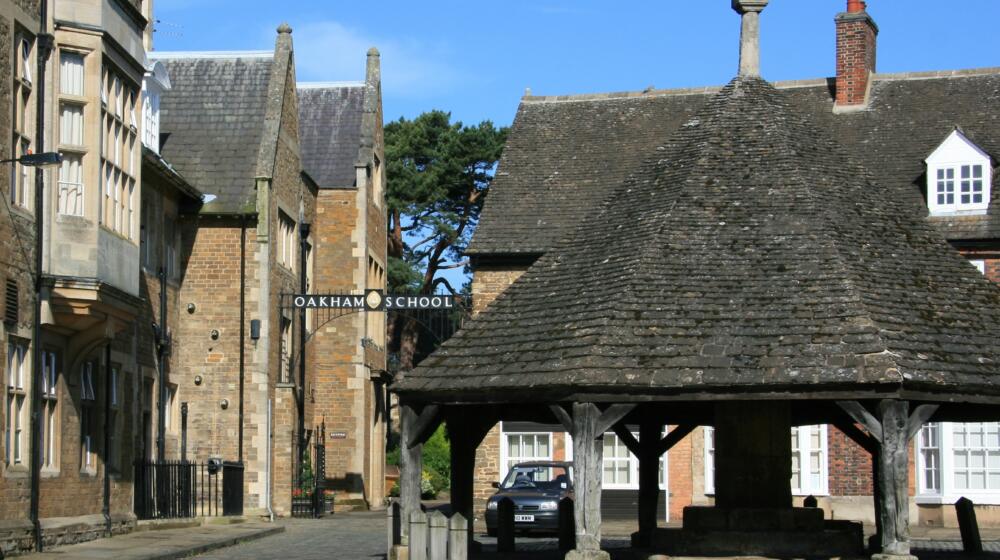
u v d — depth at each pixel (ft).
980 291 50.26
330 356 117.60
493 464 96.07
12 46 58.95
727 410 52.80
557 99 110.52
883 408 44.11
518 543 76.07
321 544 70.79
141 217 83.25
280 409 96.48
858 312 46.39
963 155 92.22
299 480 101.60
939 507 88.48
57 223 62.75
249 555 63.16
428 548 49.03
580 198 99.91
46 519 62.54
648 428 62.59
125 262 68.44
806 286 47.93
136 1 78.13
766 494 52.21
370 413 121.60
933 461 89.56
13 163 58.90
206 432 92.79
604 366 45.32
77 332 65.57
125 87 69.97
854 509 88.53
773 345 45.80
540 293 52.26
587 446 45.03
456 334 51.85
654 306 47.55
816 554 51.31
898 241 51.52
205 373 93.09
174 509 83.66
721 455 52.85
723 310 47.39
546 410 55.62
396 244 180.55
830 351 45.16
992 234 89.51
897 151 98.94
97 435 70.64
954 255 52.11
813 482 89.61
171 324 90.68
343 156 121.80
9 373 58.54
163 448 85.15
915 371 44.29
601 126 107.24
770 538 51.52
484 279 96.68
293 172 104.53
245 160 96.84
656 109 108.27
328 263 119.03
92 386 70.79
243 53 103.96
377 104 128.26
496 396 47.60
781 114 55.83
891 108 103.30
